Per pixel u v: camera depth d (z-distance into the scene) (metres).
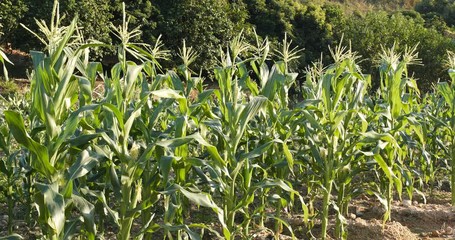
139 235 4.58
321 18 26.97
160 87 5.58
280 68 6.67
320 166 6.25
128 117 4.60
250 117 5.05
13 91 15.19
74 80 4.05
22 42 20.33
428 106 10.66
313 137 6.19
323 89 5.93
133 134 5.20
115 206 6.88
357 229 6.44
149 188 4.80
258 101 5.05
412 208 7.56
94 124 5.05
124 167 4.41
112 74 4.89
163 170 4.39
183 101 4.73
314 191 7.17
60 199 3.61
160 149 4.74
